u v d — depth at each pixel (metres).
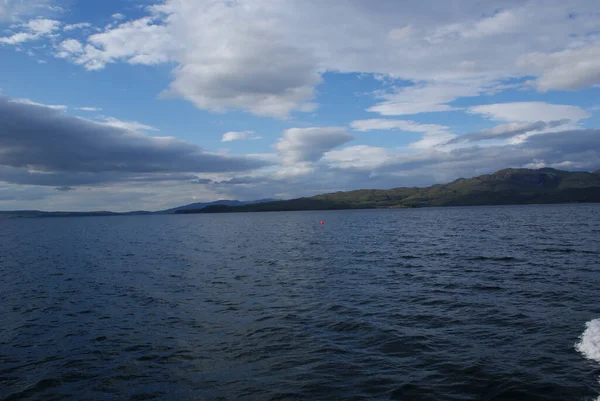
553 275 30.08
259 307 24.23
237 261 45.47
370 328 19.53
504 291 25.73
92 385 14.35
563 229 74.88
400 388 13.32
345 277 33.12
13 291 30.80
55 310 24.72
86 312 24.09
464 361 15.19
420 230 87.69
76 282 34.03
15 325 21.75
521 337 17.38
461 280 29.92
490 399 12.42
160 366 15.83
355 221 150.25
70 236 103.00
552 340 16.77
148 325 21.19
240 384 14.06
